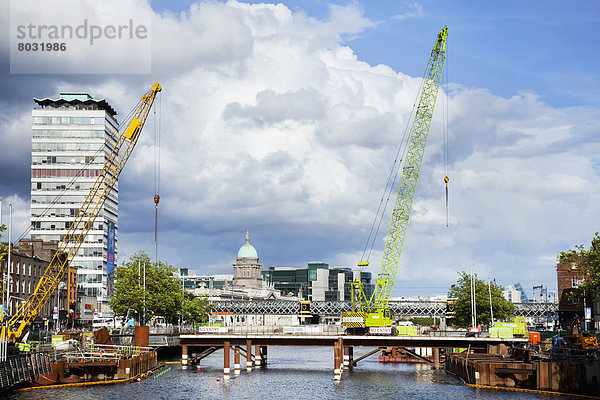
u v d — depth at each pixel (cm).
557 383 10562
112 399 9850
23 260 18350
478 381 11475
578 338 12112
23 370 9206
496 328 14325
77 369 11450
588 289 13200
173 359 16838
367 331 15762
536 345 13225
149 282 19438
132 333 17450
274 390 11212
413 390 11162
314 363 16662
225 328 14750
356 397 10500
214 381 12238
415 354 15600
